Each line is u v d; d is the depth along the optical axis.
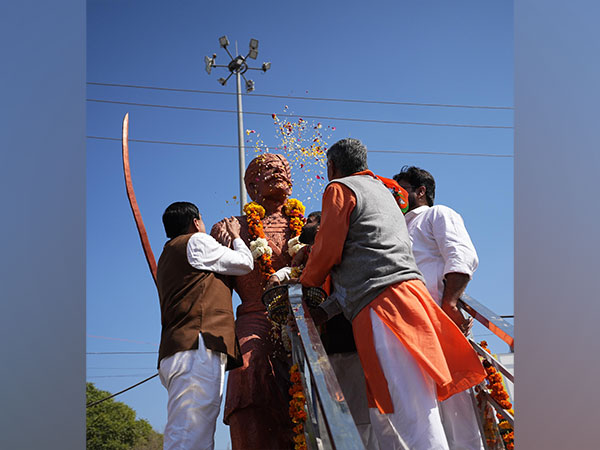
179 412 3.41
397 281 2.96
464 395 3.48
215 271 3.80
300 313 2.99
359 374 3.74
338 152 3.42
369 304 2.96
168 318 3.67
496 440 3.39
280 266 4.66
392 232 3.09
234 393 4.04
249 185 4.95
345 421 2.20
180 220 4.01
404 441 2.86
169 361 3.49
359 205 3.10
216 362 3.54
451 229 3.61
